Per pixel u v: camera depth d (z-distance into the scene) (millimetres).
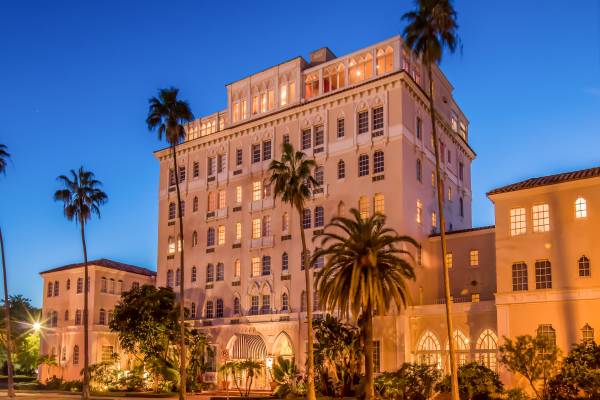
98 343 82500
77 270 86125
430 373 46594
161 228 78312
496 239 49906
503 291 48719
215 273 71625
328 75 66750
